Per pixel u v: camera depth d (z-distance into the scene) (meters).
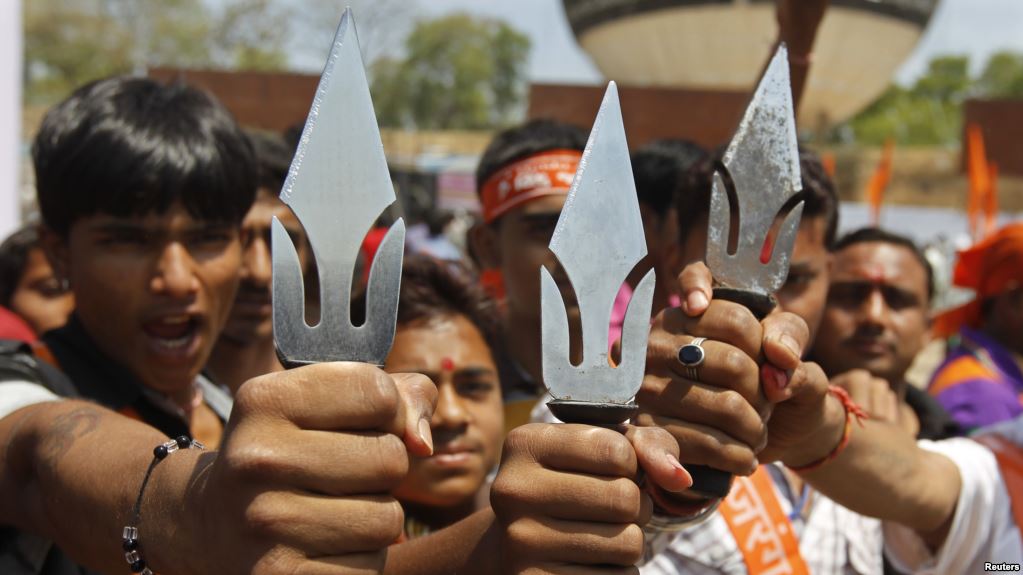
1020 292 3.09
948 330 3.30
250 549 0.83
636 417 1.14
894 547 1.78
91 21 18.81
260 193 2.11
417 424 0.88
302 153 0.87
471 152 20.14
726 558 1.63
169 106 1.57
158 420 1.61
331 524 0.82
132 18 18.17
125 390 1.57
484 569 1.07
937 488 1.56
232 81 3.91
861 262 2.47
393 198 0.89
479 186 2.59
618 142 0.95
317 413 0.83
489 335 2.14
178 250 1.53
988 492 1.64
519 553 0.92
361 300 2.09
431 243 8.09
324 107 0.88
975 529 1.62
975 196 5.46
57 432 1.16
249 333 2.09
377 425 0.85
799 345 1.11
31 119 9.98
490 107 26.94
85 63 18.97
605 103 0.95
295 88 3.93
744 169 1.12
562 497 0.91
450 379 1.98
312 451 0.82
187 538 0.91
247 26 13.48
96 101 1.54
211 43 14.27
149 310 1.53
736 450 1.09
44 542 1.26
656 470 0.94
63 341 1.59
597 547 0.90
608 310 0.95
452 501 1.96
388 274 0.89
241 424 0.83
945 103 34.03
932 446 1.76
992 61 35.72
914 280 2.49
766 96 1.13
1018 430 1.76
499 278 2.58
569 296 2.23
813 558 1.70
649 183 2.64
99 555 1.06
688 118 4.06
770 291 1.14
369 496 0.84
